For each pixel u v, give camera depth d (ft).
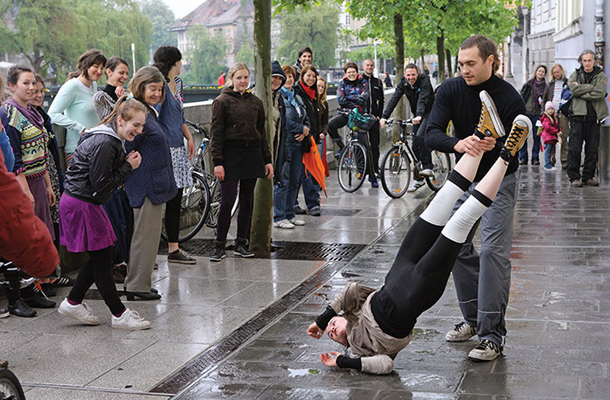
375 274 25.11
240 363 17.15
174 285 24.25
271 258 27.71
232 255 28.35
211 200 31.94
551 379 15.57
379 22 61.67
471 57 16.25
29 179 22.03
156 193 22.22
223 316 20.85
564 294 21.86
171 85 26.73
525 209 36.24
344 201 40.29
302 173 35.86
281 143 32.27
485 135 15.10
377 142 44.21
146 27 344.69
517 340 18.03
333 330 16.72
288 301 22.17
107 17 331.77
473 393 14.99
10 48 300.81
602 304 20.81
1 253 11.64
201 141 36.01
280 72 31.42
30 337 19.43
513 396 14.78
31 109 22.16
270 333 19.24
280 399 15.06
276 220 33.40
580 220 33.12
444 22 64.85
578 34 79.10
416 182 43.09
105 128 19.58
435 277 15.37
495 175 14.96
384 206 38.55
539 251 27.45
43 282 21.98
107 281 19.77
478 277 17.83
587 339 17.98
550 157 50.39
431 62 270.46
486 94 15.01
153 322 20.48
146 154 22.12
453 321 19.58
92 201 19.45
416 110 42.29
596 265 25.23
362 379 15.93
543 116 49.88
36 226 11.60
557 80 50.39
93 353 18.16
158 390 15.81
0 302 22.48
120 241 23.26
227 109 27.04
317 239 30.91
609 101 46.24
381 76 163.43
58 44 310.24
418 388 15.34
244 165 27.20
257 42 28.40
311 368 16.66
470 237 17.46
